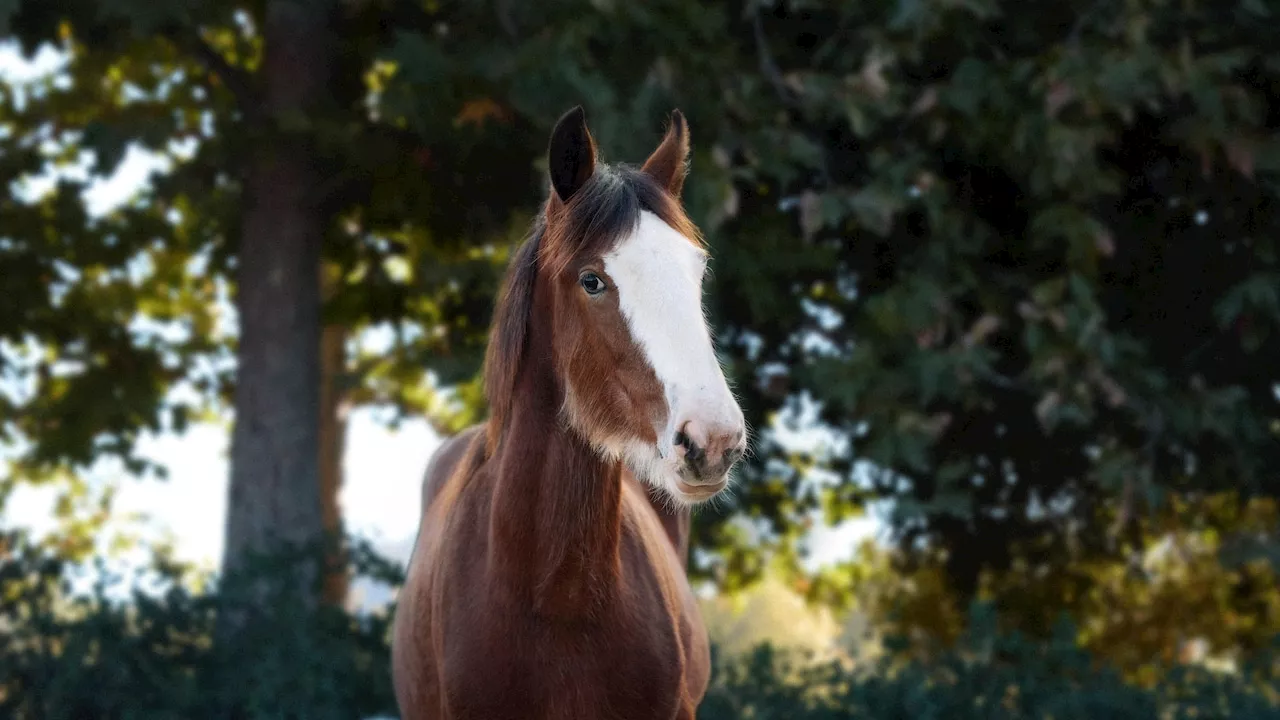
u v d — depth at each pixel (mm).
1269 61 8148
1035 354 7844
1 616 8094
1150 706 7664
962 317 8445
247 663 7824
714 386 2920
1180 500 10164
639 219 3117
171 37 8109
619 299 3049
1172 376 9000
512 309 3404
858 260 9266
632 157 7328
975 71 7891
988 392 8977
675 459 2904
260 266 8836
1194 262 9055
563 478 3232
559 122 3270
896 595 12102
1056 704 7605
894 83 8148
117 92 10766
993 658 8133
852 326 8922
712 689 8008
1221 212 8891
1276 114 8750
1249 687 8180
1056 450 9547
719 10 8102
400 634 3924
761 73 8312
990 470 9977
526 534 3230
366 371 10914
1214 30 8281
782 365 9500
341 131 8188
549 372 3322
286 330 8828
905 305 7855
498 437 3471
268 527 8766
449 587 3400
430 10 8703
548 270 3346
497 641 3230
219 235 10547
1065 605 11047
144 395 10109
